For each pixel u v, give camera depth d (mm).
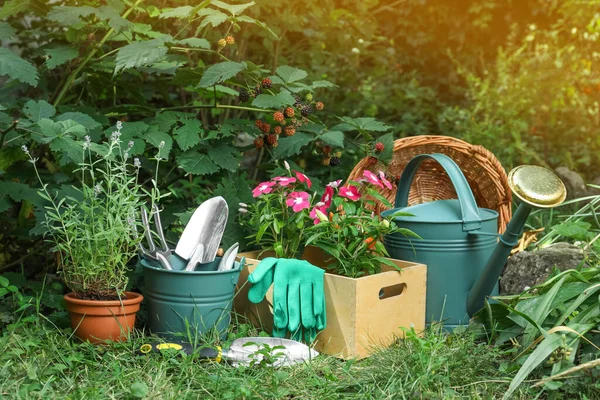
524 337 2383
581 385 2168
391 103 5832
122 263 2482
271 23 3818
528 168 2545
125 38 3156
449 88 7004
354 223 2693
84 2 3102
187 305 2473
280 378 2166
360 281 2488
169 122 2988
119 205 2432
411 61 7059
